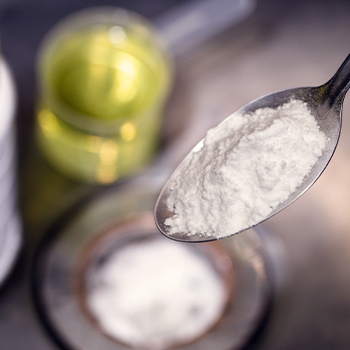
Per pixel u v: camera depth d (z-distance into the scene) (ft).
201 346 1.16
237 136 0.94
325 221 1.26
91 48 1.24
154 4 1.35
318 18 1.40
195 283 1.19
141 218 1.22
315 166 0.93
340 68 0.94
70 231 1.21
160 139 1.28
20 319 1.17
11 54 1.30
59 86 1.22
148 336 1.16
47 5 1.33
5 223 1.10
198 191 0.93
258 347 1.17
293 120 0.94
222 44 1.35
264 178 0.92
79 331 1.16
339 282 1.22
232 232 0.91
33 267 1.19
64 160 1.25
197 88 1.32
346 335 1.19
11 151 1.04
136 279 1.19
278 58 1.37
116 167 1.25
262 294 1.19
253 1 1.38
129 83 1.24
